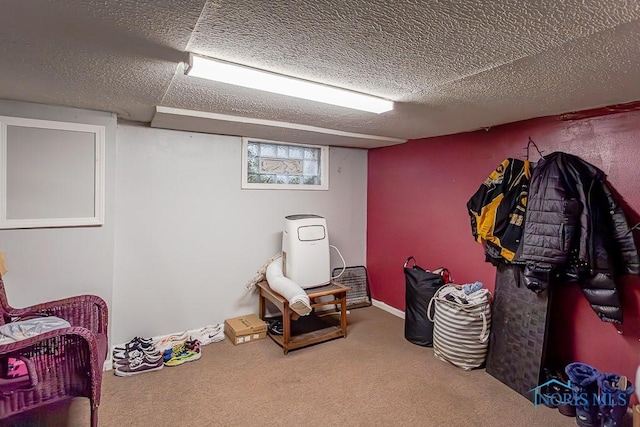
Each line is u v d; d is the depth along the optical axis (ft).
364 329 11.34
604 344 7.23
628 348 6.89
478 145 9.80
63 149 7.91
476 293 8.91
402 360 9.22
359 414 6.95
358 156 13.85
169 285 10.25
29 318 6.79
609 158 7.05
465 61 4.81
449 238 10.76
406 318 10.64
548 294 7.38
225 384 8.04
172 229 10.22
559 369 7.81
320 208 12.98
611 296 6.72
